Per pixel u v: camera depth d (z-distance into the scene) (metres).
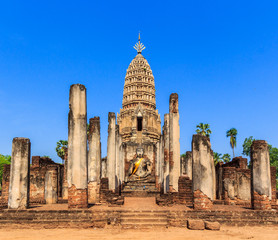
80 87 20.28
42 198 28.36
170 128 29.27
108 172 32.09
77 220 17.44
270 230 17.06
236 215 18.64
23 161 18.98
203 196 19.20
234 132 63.78
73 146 19.56
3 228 17.06
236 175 27.55
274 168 27.94
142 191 40.91
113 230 16.67
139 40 84.06
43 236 15.09
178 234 15.67
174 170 28.59
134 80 76.81
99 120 27.12
